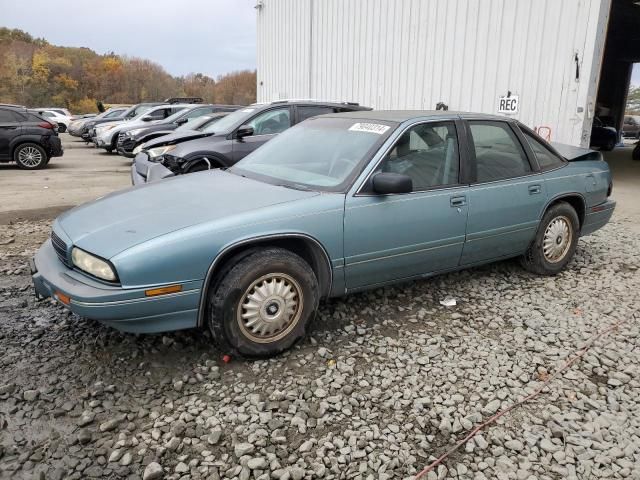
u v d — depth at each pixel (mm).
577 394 2963
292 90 16891
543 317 3969
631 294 4461
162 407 2768
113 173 12156
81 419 2643
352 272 3527
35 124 12859
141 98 83750
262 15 18547
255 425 2619
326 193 3432
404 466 2383
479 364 3258
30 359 3213
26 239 5984
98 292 2771
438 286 4551
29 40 99000
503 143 4395
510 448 2520
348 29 13625
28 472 2281
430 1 10969
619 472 2379
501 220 4246
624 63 23406
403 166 3703
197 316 3039
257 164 4188
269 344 3219
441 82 10969
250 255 3113
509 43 9516
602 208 5227
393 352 3375
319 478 2297
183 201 3396
